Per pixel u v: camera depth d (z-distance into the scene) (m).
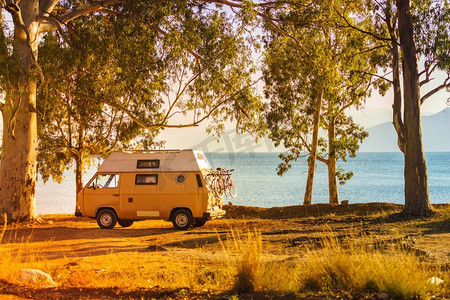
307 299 6.24
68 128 28.44
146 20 22.36
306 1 25.36
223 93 25.41
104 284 8.11
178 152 19.08
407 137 19.66
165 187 18.81
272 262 8.60
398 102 20.28
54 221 24.30
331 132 32.53
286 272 7.58
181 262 10.27
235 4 24.45
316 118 30.09
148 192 18.91
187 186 18.66
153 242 14.72
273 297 6.50
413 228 15.33
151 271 9.10
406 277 6.38
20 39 21.22
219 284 7.69
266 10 25.97
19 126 21.62
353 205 24.69
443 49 19.39
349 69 25.77
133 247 13.55
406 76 19.94
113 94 24.25
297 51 27.31
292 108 30.09
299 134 32.41
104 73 23.80
